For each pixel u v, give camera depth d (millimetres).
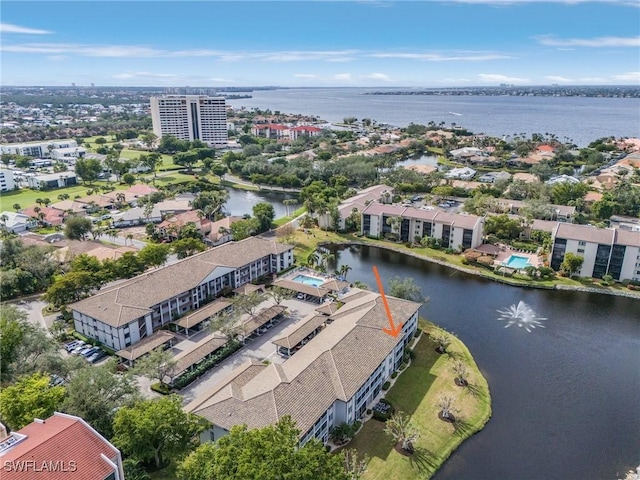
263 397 65438
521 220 159125
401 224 160125
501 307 114188
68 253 131125
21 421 58406
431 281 130125
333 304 105625
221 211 192125
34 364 73688
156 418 58688
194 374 83250
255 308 108125
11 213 173750
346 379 72500
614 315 110250
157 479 59531
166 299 101062
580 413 78062
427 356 91875
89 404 61500
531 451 70125
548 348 96438
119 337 90562
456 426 74000
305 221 175750
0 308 85750
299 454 47500
